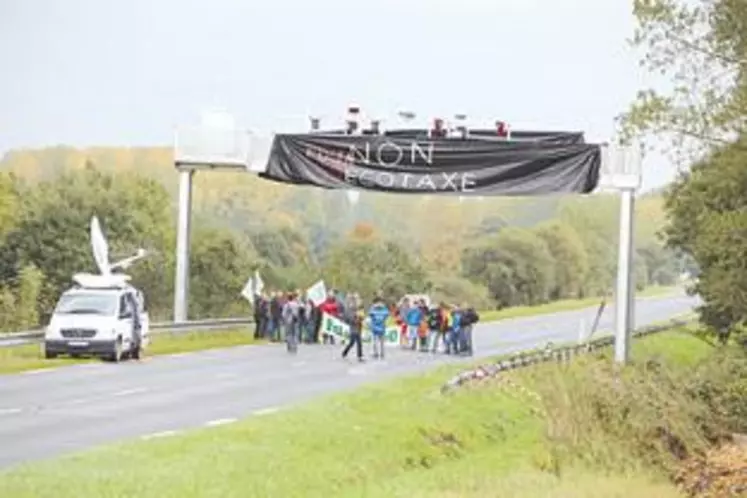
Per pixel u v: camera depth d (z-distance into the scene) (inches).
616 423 3789.4
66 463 2150.6
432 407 3324.3
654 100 4249.5
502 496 2541.8
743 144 4160.9
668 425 3823.8
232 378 4119.1
